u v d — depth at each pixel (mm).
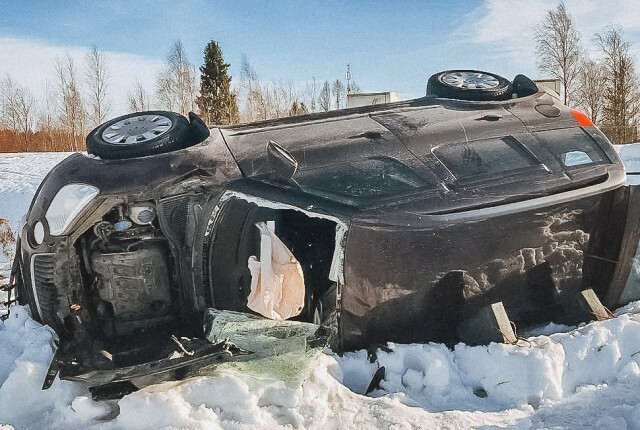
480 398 3379
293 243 3736
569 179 3830
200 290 3646
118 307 3590
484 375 3449
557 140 4062
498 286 3805
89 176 3451
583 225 4027
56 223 3406
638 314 3949
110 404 3080
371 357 3529
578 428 3016
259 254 3518
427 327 3711
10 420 3041
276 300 3314
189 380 3127
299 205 3363
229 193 3500
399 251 3439
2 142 44219
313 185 3459
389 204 3406
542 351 3469
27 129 44781
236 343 3254
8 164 18281
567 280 4043
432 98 4539
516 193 3650
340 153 3670
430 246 3500
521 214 3717
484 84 4641
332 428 2998
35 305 3568
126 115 4102
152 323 3658
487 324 3656
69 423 3006
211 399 3068
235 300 3709
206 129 3820
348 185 3475
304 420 3037
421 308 3635
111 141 3697
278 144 3740
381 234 3371
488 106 4320
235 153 3678
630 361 3568
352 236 3320
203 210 3535
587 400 3277
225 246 3652
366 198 3414
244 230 3689
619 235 4102
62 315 3473
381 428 2998
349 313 3461
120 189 3398
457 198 3527
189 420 2912
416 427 3002
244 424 2959
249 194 3449
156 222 3566
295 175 3512
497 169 3750
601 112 37625
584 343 3596
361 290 3434
